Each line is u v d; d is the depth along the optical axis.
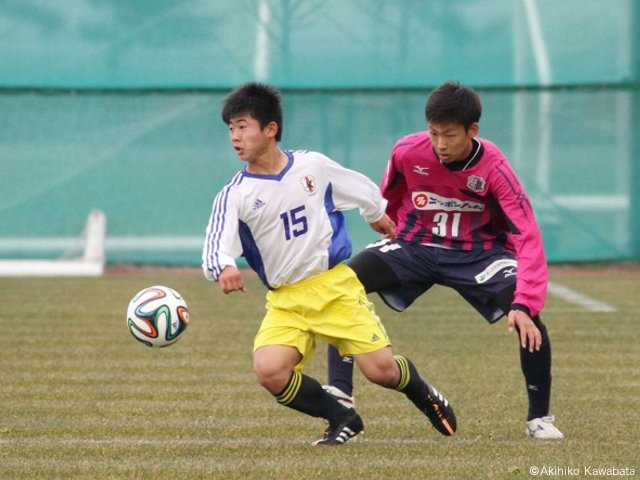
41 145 53.31
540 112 53.66
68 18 53.22
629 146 53.91
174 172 53.72
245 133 19.22
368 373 19.91
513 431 22.11
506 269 22.00
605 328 36.06
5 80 53.03
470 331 35.59
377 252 22.62
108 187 53.62
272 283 19.83
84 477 18.02
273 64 53.59
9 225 53.25
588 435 21.61
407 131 53.75
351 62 53.69
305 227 19.50
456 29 53.62
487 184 21.55
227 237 18.92
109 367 29.41
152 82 53.44
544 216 54.03
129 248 53.91
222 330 35.66
